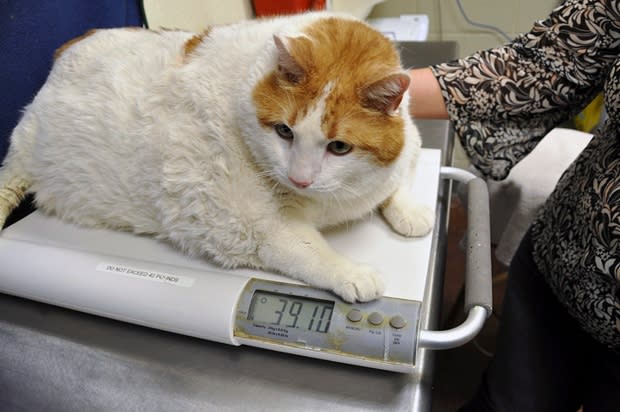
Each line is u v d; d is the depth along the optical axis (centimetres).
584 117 155
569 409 88
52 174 66
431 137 90
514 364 84
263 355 50
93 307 52
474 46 192
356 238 61
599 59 70
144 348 52
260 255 56
